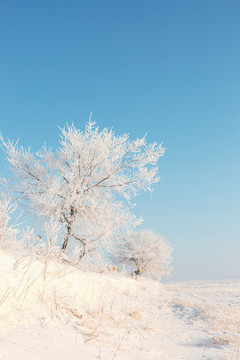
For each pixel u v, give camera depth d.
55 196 13.52
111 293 10.01
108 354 4.31
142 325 7.89
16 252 6.23
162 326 8.65
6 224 6.09
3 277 4.86
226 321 10.55
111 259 35.00
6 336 3.57
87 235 13.42
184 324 9.86
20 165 14.20
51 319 4.58
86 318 5.59
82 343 4.34
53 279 6.20
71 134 14.57
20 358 3.09
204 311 12.35
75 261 9.67
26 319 4.25
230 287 44.16
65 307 5.51
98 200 14.14
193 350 6.13
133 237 37.12
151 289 21.78
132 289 15.73
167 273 38.25
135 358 4.56
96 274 10.88
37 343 3.66
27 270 5.54
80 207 13.51
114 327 6.28
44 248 6.80
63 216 13.30
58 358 3.44
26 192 13.65
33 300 4.99
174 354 5.53
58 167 14.41
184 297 21.36
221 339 7.25
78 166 14.12
